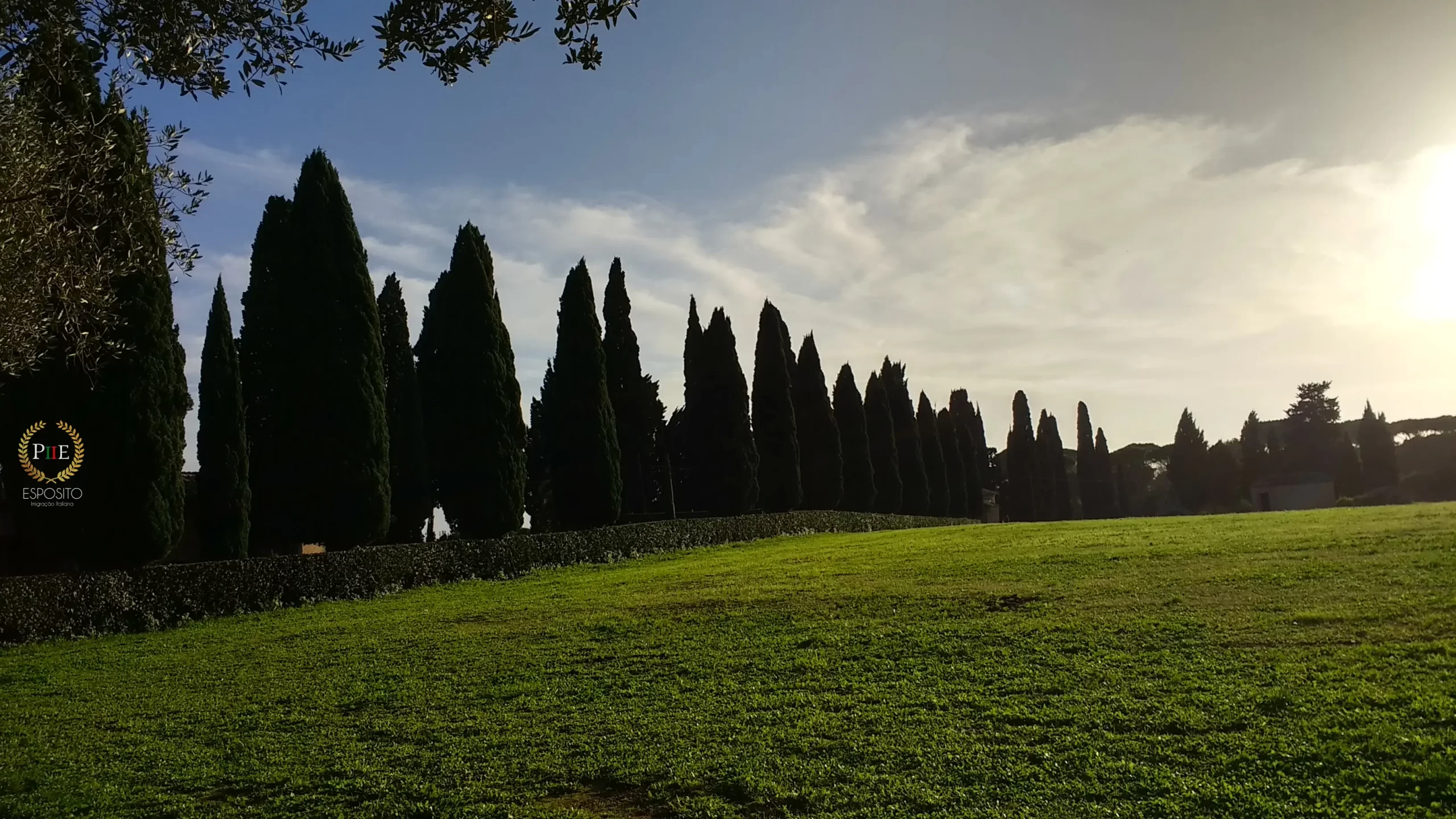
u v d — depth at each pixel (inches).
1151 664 410.0
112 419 729.0
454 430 1087.0
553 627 628.7
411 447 1304.1
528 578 995.3
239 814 338.0
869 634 519.5
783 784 323.3
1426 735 299.9
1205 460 3075.8
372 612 776.3
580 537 1122.7
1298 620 448.8
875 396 2069.4
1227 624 455.2
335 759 387.2
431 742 401.1
